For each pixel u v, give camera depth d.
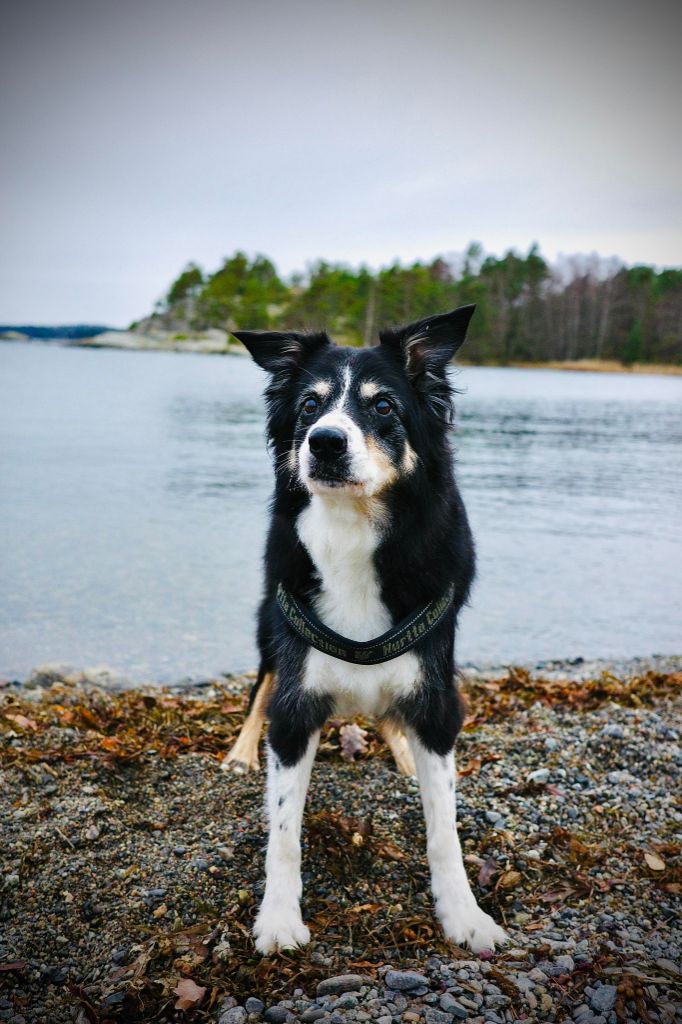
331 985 0.77
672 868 0.92
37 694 1.36
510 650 1.70
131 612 1.79
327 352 0.99
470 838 0.97
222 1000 0.76
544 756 1.13
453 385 1.00
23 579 1.97
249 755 1.13
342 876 0.92
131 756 1.10
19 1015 0.75
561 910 0.87
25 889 0.87
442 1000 0.75
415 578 0.91
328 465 0.87
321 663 0.91
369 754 1.15
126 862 0.92
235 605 1.84
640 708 1.34
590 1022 0.73
